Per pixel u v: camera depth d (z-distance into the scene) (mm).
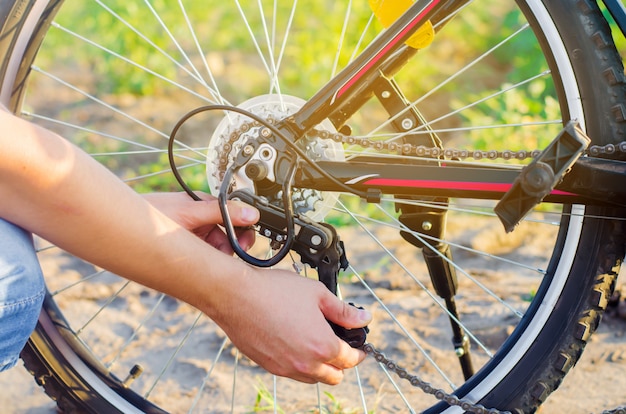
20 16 1570
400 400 1978
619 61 1390
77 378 1694
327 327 1341
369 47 1416
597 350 2113
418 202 1541
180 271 1270
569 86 1408
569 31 1400
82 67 4730
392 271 2631
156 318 2408
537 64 4145
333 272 1457
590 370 2037
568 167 1248
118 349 2250
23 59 1604
